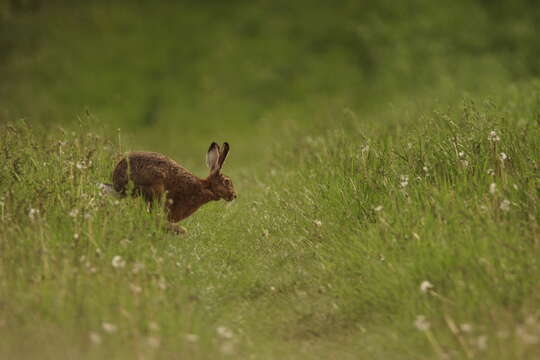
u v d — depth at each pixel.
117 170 20.25
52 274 15.18
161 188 19.95
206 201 21.12
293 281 16.98
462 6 73.19
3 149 21.27
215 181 21.30
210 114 60.00
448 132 22.20
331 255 17.86
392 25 70.75
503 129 21.56
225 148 21.22
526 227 16.38
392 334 13.84
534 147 20.41
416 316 14.16
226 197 21.48
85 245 16.89
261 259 18.61
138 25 72.50
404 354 13.32
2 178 19.78
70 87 61.72
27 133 23.69
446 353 12.98
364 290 15.69
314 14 74.50
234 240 20.09
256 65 67.56
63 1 74.81
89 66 65.69
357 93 62.47
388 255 16.39
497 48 67.69
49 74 63.59
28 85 61.31
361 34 70.12
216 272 17.48
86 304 14.11
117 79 64.12
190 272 17.06
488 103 26.02
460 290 14.29
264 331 14.77
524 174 18.80
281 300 16.17
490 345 12.75
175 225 19.98
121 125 56.72
